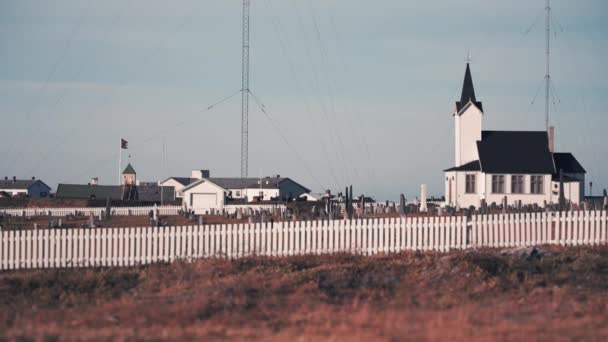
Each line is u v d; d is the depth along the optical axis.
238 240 127.88
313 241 129.38
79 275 113.19
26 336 72.81
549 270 111.38
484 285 99.81
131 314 84.69
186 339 71.75
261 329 76.44
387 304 91.12
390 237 130.88
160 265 121.69
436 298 95.00
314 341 68.88
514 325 76.44
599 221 137.62
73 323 80.75
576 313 84.25
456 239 133.00
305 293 96.25
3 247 122.50
